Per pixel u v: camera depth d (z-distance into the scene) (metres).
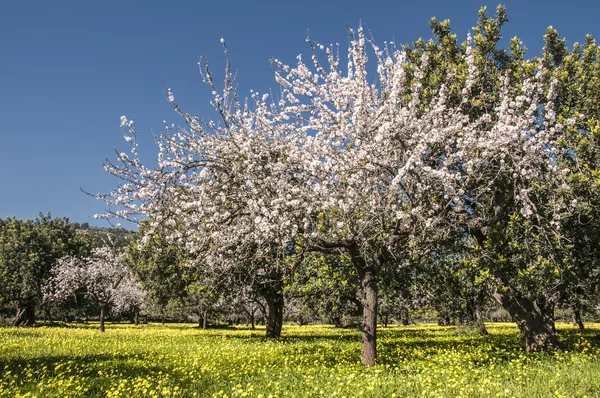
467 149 9.58
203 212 9.85
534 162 9.89
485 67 11.95
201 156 10.17
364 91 9.68
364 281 10.95
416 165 9.19
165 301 24.17
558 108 11.72
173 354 13.52
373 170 9.41
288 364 10.63
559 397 5.90
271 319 23.03
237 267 10.87
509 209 12.70
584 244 11.73
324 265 17.69
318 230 10.52
